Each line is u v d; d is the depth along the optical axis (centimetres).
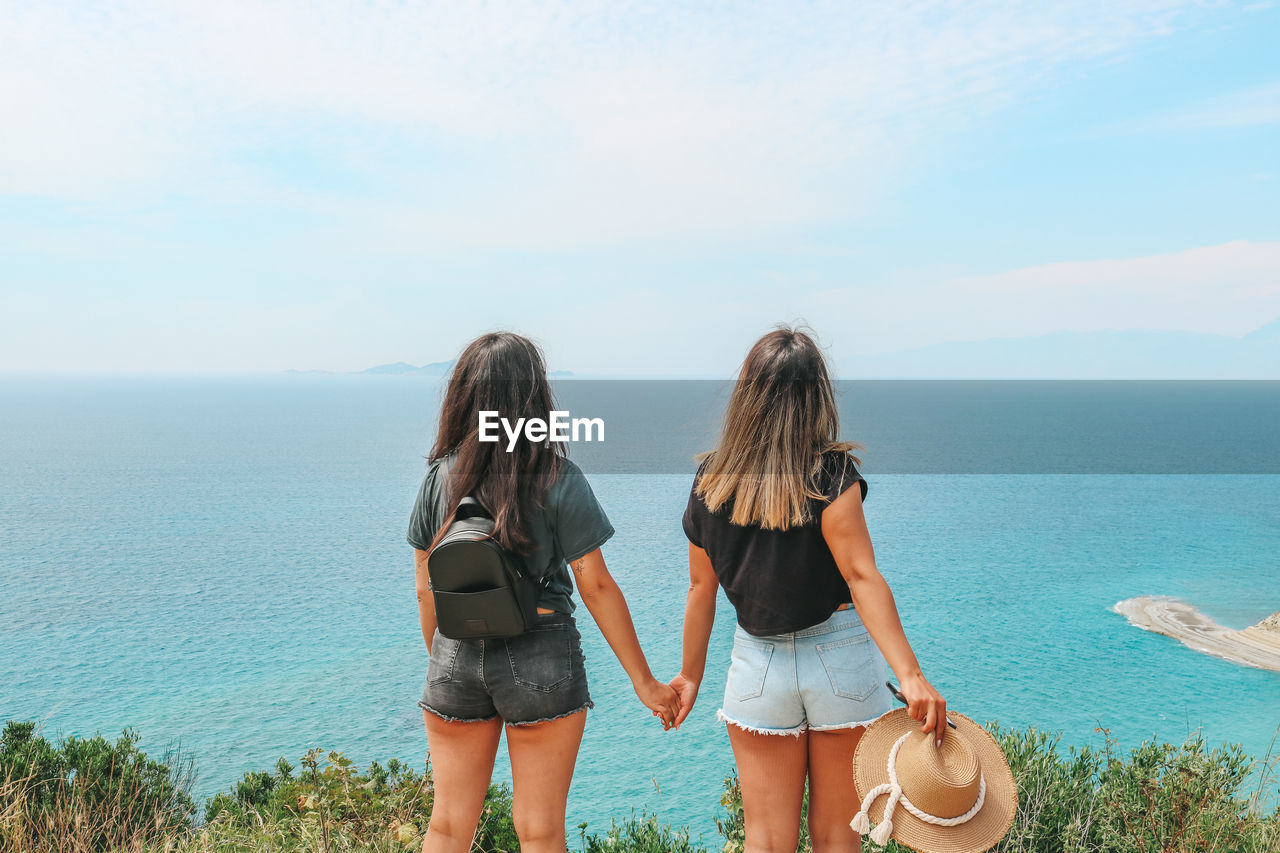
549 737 241
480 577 232
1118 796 329
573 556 243
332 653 6950
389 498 17238
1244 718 4453
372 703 5634
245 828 415
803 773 248
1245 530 11556
